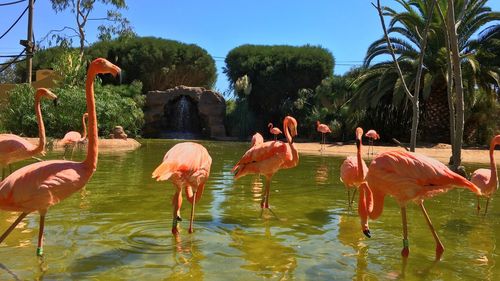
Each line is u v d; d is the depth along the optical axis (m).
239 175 6.39
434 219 5.84
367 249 4.48
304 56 31.64
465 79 19.27
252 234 4.93
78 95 18.94
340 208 6.41
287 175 9.89
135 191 7.22
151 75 33.56
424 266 3.99
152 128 29.69
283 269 3.83
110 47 33.59
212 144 22.31
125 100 22.58
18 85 19.20
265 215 5.89
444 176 4.19
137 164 10.97
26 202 3.76
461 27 18.89
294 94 31.97
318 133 26.19
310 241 4.71
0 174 8.43
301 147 20.34
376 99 20.59
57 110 18.59
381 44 20.64
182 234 4.85
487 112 21.67
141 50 33.12
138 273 3.65
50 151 13.82
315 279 3.62
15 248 4.19
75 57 21.67
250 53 32.91
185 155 4.73
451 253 4.39
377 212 4.57
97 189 7.34
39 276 3.53
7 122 18.78
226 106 33.19
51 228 4.90
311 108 29.27
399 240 4.83
